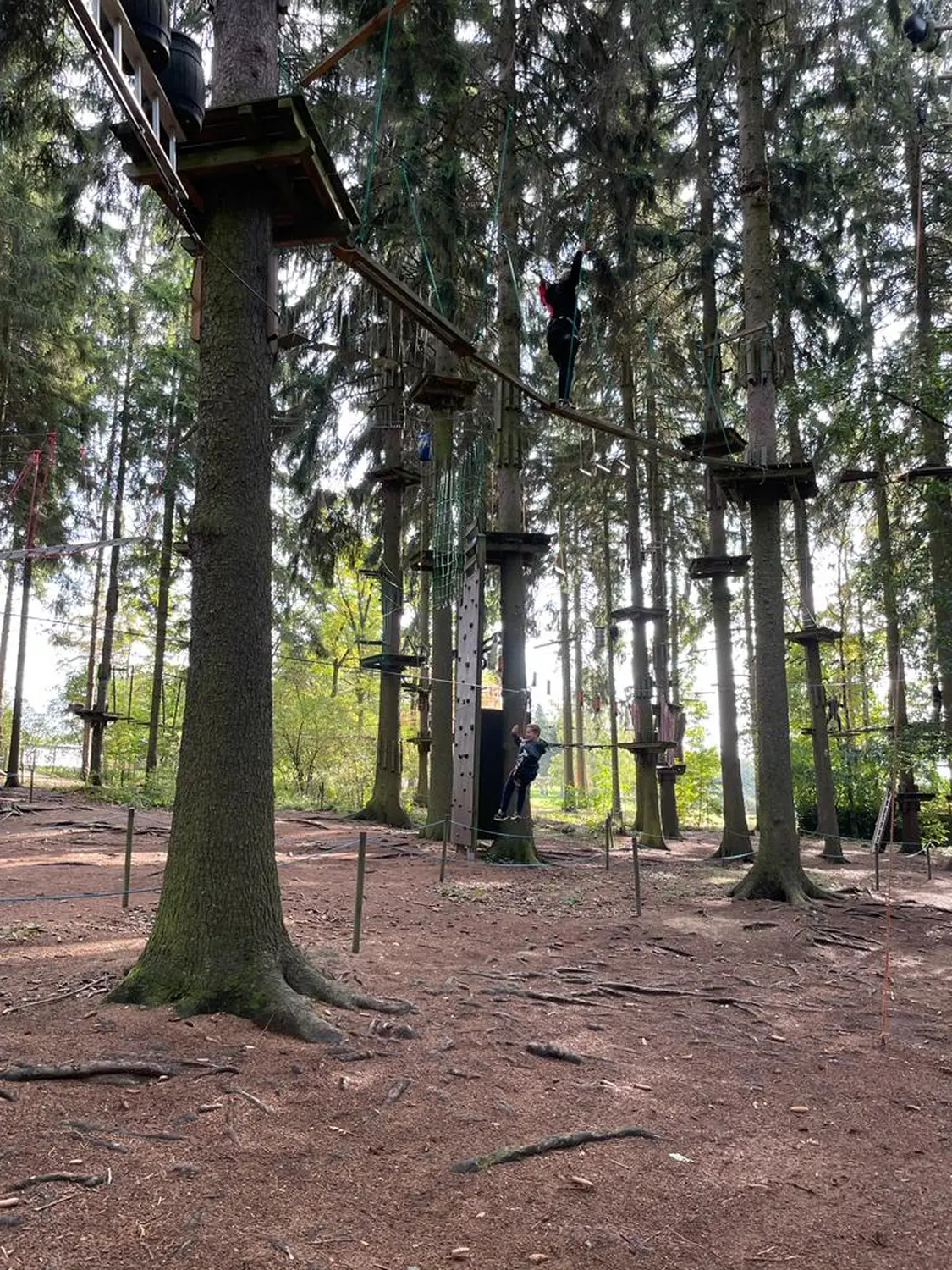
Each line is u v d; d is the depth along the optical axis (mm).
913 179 17391
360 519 21359
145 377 22812
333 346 16953
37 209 17703
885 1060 5145
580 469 18438
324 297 17641
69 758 29219
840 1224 3145
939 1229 3148
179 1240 2719
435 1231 2914
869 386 11188
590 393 19984
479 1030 5020
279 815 18328
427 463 19734
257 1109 3646
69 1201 2879
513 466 14484
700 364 18109
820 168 16281
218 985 4734
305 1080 3998
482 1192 3193
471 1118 3811
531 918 8945
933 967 7730
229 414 5227
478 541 13719
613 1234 2967
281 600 24312
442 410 15516
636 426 19156
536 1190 3238
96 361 21859
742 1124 4059
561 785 54406
